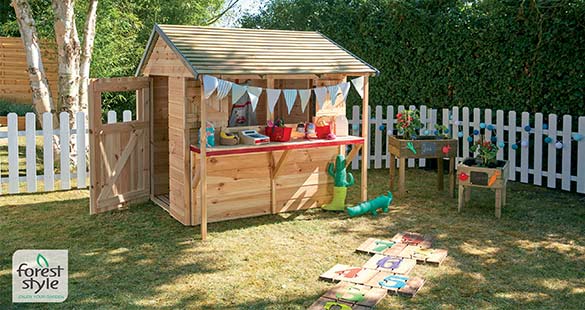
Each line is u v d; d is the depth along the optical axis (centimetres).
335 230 726
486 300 512
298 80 824
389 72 1205
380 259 608
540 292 531
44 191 938
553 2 935
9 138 904
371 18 1196
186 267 591
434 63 1136
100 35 1343
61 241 675
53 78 1736
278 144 738
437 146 901
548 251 647
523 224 755
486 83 1067
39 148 1257
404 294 520
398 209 833
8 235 696
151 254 632
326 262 608
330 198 848
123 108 1520
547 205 856
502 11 1017
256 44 779
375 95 1234
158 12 1839
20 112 1678
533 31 966
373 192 945
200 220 745
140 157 853
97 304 499
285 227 738
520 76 1014
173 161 765
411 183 1016
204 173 678
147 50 809
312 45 835
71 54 1034
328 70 771
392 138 936
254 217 783
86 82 1061
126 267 591
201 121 675
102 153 797
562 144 931
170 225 745
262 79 805
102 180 801
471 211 821
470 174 796
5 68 1852
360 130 1245
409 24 1151
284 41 823
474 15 1061
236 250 646
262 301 507
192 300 509
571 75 938
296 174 813
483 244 671
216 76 686
